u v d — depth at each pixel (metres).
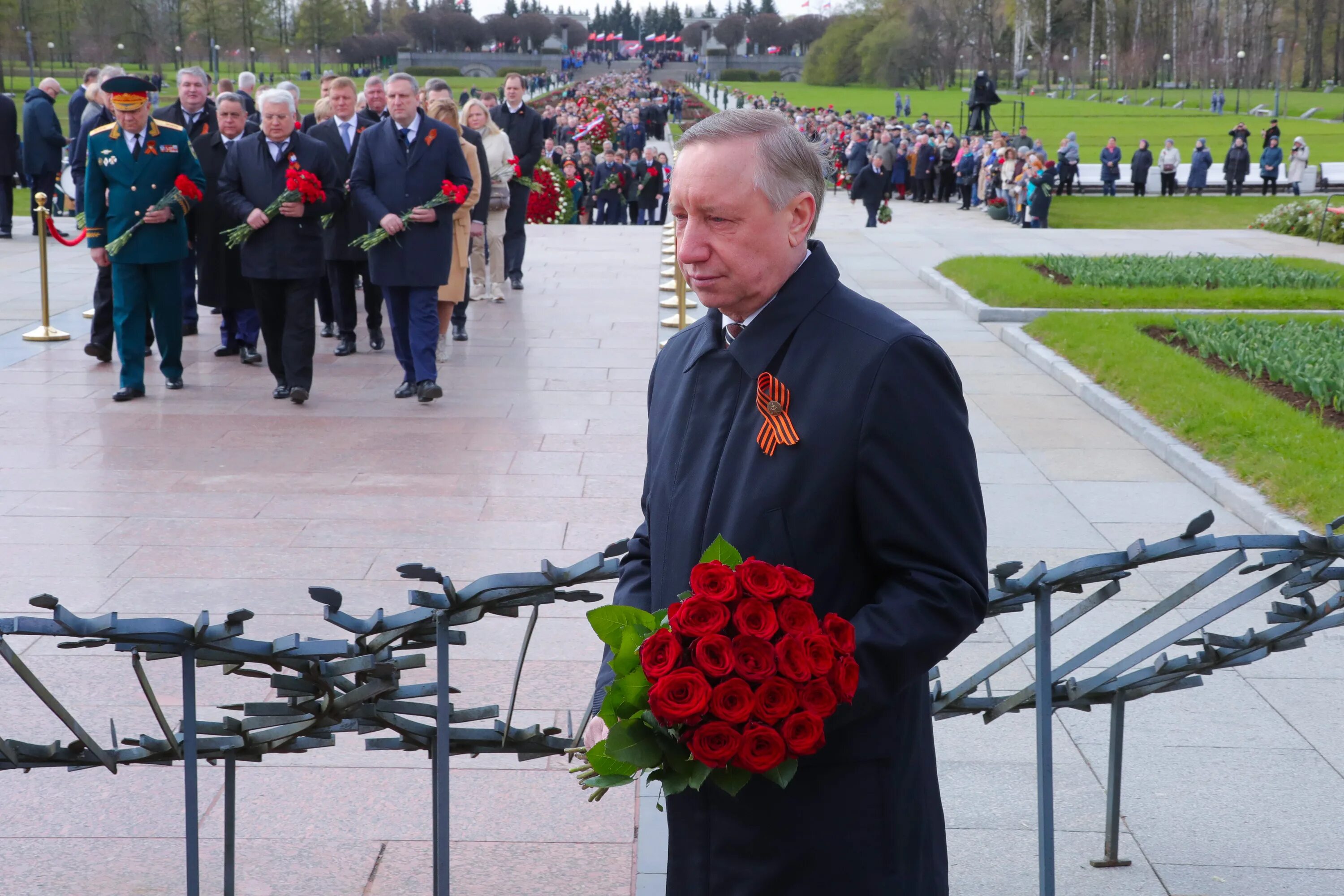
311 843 3.41
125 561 5.55
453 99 10.16
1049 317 11.49
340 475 6.88
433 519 6.17
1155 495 6.81
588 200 29.03
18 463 7.04
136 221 8.23
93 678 4.39
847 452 1.84
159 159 8.29
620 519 6.21
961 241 19.38
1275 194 34.94
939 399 1.87
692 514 1.98
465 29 140.00
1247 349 9.62
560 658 4.63
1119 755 3.20
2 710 4.14
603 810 3.60
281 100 8.15
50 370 9.41
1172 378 8.79
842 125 45.81
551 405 8.52
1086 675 4.52
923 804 1.98
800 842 1.88
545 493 6.61
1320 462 6.64
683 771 1.74
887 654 1.78
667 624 1.78
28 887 3.19
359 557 5.64
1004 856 3.35
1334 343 9.92
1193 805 3.63
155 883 3.21
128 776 3.75
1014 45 99.44
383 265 8.23
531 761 3.88
